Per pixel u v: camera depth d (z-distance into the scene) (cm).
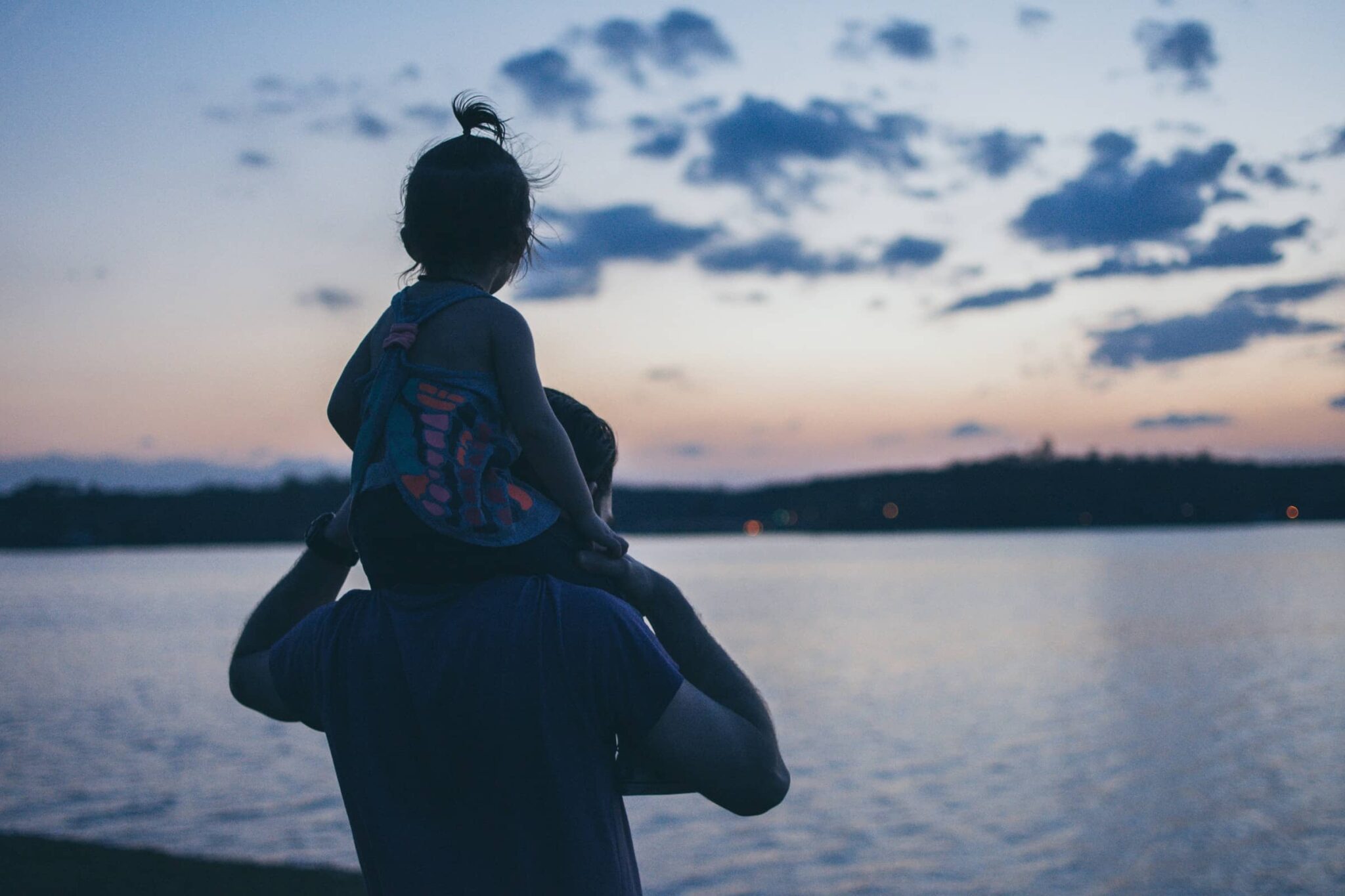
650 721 121
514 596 124
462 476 124
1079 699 3434
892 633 5688
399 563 127
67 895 691
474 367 129
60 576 16012
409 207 137
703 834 1822
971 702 3403
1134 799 2089
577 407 146
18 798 1991
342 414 140
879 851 1706
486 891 119
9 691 3750
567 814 118
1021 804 2047
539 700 119
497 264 139
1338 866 1619
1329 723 2912
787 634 5709
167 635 6109
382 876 122
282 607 149
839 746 2688
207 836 1664
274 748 2552
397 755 123
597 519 132
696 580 11812
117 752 2527
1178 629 5631
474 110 142
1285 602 7325
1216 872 1591
